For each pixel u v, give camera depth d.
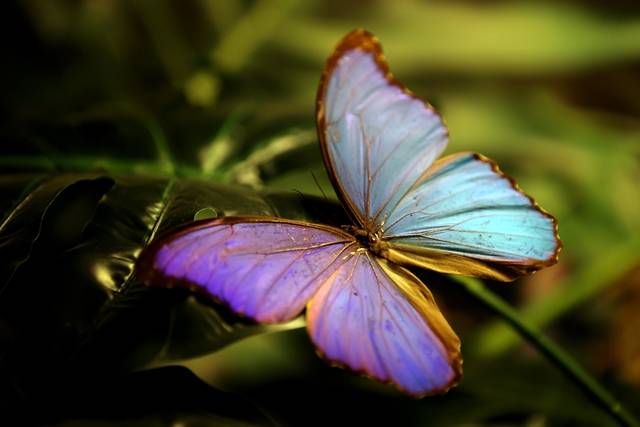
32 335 0.61
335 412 0.76
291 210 0.66
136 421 0.61
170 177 0.67
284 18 0.96
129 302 0.62
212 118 0.73
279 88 0.91
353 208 0.65
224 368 0.84
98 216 0.64
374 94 0.66
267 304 0.62
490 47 0.94
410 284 0.63
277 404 0.76
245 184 0.70
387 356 0.61
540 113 0.96
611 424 0.74
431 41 0.95
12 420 0.61
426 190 0.66
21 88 0.92
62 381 0.61
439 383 0.61
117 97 0.93
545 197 0.88
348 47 0.65
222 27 0.97
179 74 0.97
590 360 0.87
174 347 0.61
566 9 0.97
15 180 0.67
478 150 0.91
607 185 0.88
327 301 0.62
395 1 0.98
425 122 0.66
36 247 0.63
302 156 0.73
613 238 0.87
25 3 0.95
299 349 0.79
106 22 0.98
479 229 0.65
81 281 0.62
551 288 0.88
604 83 1.18
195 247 0.61
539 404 0.75
